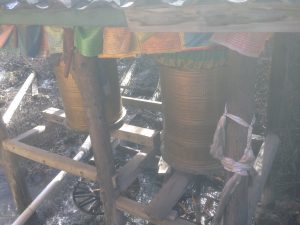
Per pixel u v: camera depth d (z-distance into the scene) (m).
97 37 2.21
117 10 1.84
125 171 3.36
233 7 1.57
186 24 1.70
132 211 3.11
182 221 2.92
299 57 4.60
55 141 5.57
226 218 2.45
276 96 3.49
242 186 2.31
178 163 3.12
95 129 2.89
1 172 5.43
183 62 2.63
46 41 2.70
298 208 3.90
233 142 2.16
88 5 1.80
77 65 2.63
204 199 4.05
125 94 6.35
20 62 8.44
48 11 2.00
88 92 2.74
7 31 2.72
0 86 7.62
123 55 2.26
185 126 2.93
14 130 5.74
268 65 5.12
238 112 2.09
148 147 3.71
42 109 6.37
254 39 1.78
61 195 4.70
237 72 1.97
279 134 3.79
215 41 1.86
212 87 2.74
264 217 3.86
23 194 4.44
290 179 4.25
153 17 1.76
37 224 4.39
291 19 1.51
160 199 2.99
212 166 3.05
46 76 7.80
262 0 1.52
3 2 2.16
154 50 2.20
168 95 2.94
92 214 4.20
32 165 5.33
